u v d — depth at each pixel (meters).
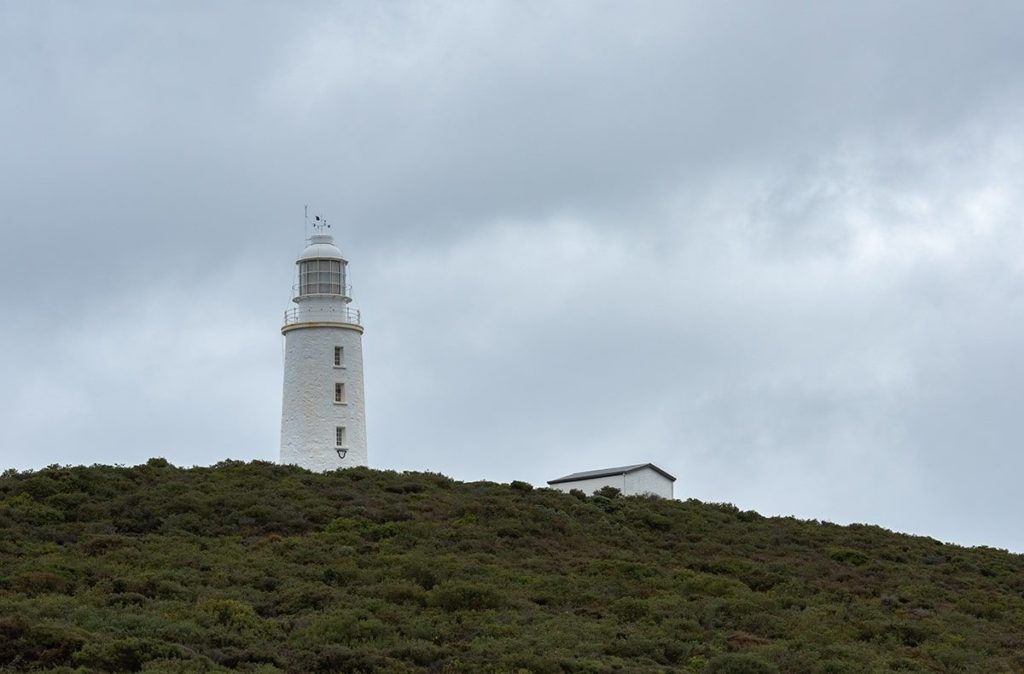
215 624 69.50
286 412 126.38
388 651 66.25
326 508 99.69
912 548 110.00
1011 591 98.88
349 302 128.88
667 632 74.75
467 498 107.69
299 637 68.12
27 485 99.38
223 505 98.69
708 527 108.94
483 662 65.62
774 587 90.25
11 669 59.97
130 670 61.12
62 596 72.56
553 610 78.75
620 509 111.00
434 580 82.81
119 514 96.12
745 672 66.06
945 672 71.62
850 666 69.12
